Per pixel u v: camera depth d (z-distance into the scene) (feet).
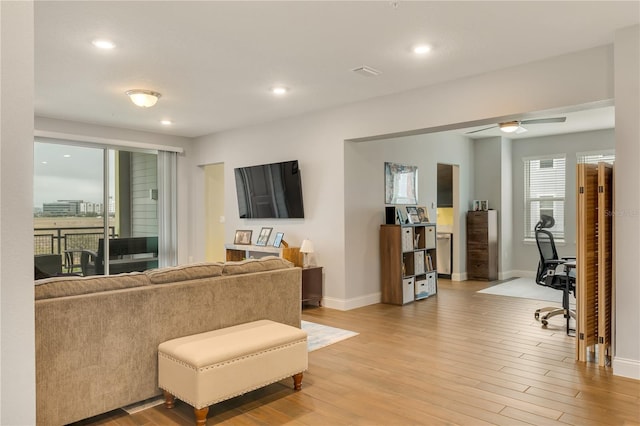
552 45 11.73
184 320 9.39
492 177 26.73
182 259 24.90
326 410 8.92
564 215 25.54
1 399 4.03
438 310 18.04
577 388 9.94
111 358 8.36
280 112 19.16
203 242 25.57
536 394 9.62
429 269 21.07
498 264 26.48
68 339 7.82
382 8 9.57
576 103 12.17
